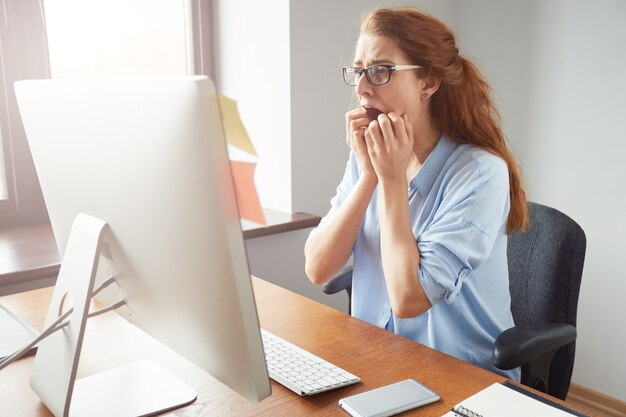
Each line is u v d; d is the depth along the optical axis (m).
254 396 0.68
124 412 0.83
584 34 2.11
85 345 1.09
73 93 0.74
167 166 0.63
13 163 1.97
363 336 1.13
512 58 2.34
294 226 2.07
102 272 0.87
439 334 1.26
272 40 2.07
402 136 1.19
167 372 0.96
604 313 2.20
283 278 2.22
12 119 1.94
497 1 2.35
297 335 1.14
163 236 0.68
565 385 1.27
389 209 1.20
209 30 2.28
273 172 2.20
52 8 1.95
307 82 2.10
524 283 1.36
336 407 0.86
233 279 0.62
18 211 2.01
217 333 0.68
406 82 1.21
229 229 0.60
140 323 0.86
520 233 1.38
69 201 0.86
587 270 2.23
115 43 2.11
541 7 2.22
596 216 2.18
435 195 1.29
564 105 2.21
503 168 1.25
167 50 2.23
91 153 0.75
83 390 0.90
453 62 1.25
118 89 0.66
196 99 0.57
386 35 1.21
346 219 1.36
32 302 1.33
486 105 1.33
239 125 0.58
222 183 0.59
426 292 1.13
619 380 2.19
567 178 2.24
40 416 0.85
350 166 1.53
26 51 1.91
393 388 0.90
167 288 0.72
